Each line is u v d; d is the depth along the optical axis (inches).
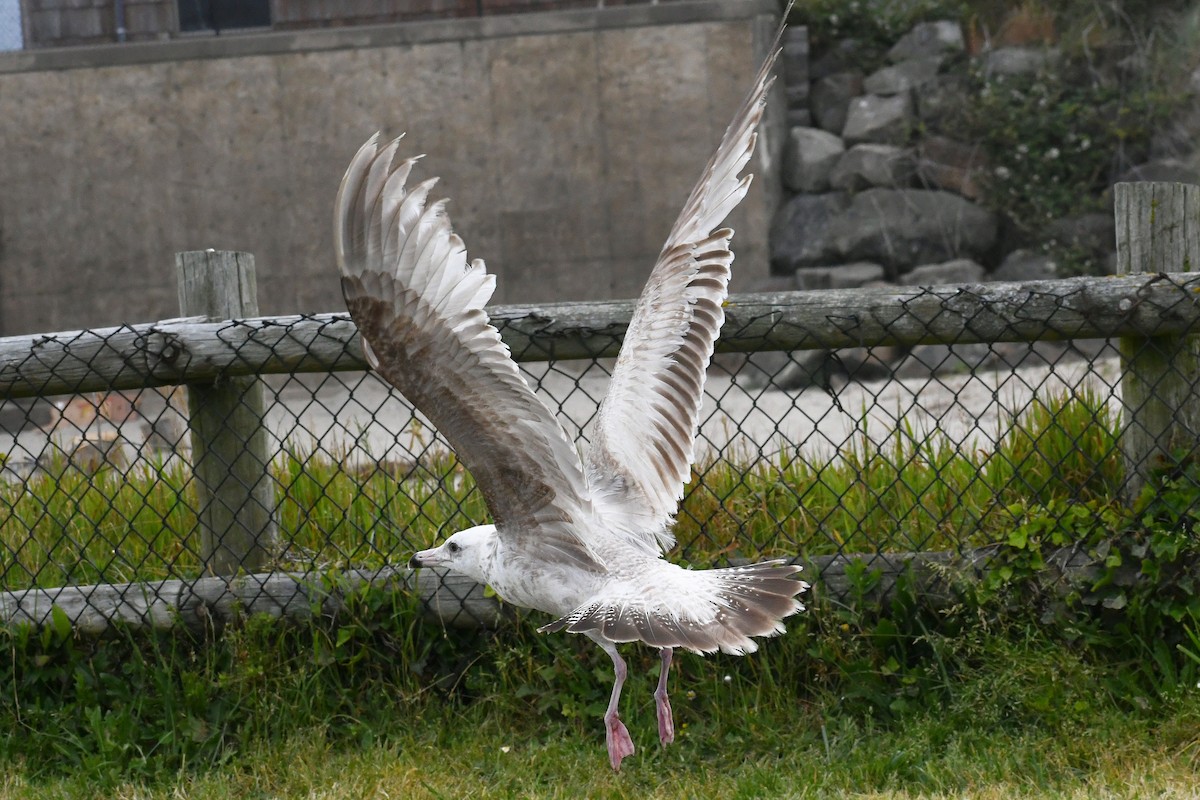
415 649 255.6
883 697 243.8
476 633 258.1
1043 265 749.9
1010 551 245.8
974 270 738.2
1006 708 237.6
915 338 243.6
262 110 804.0
